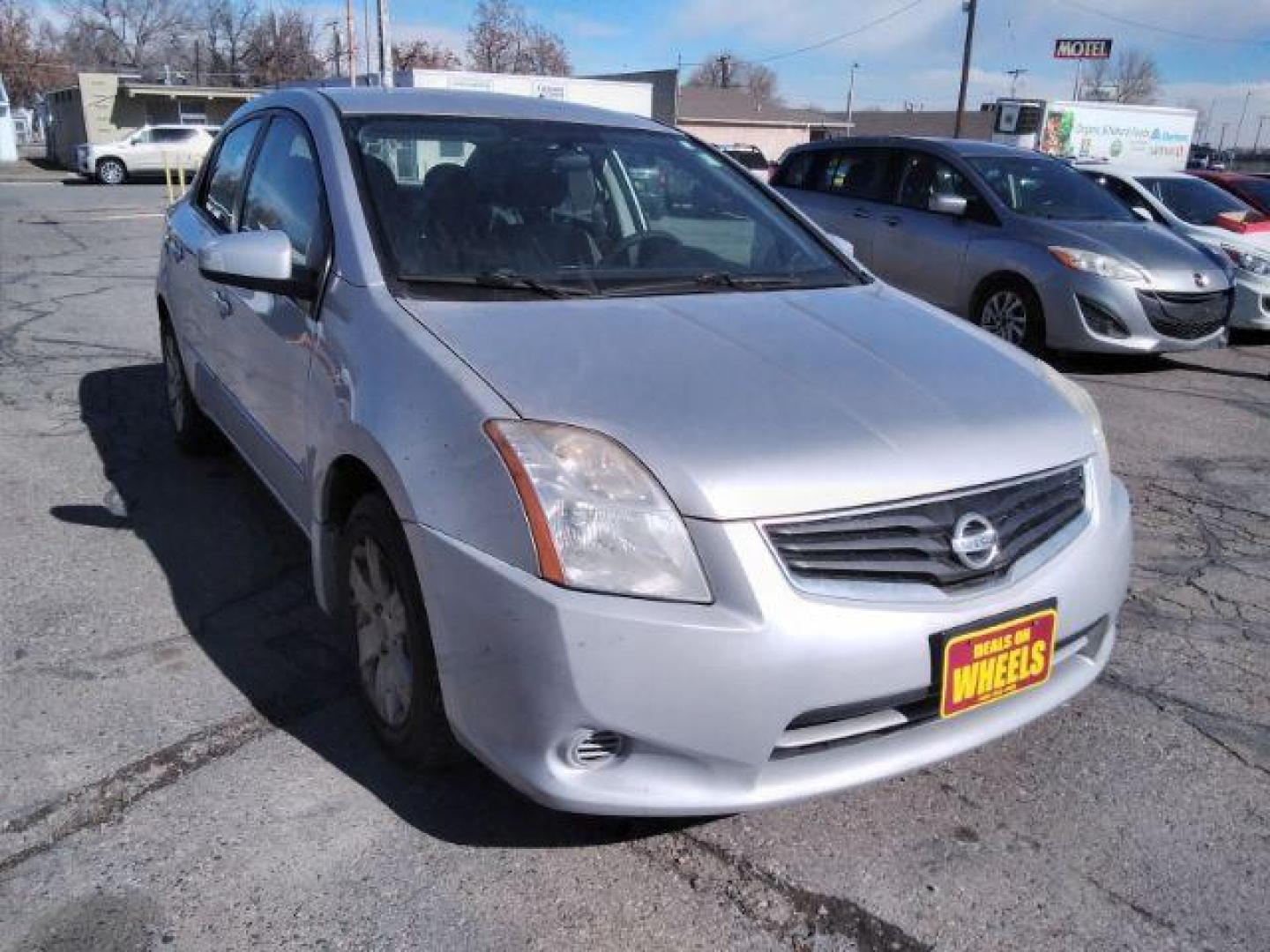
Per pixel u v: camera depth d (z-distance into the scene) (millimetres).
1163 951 2215
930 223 8523
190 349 4488
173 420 5293
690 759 2129
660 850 2461
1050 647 2418
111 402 6059
